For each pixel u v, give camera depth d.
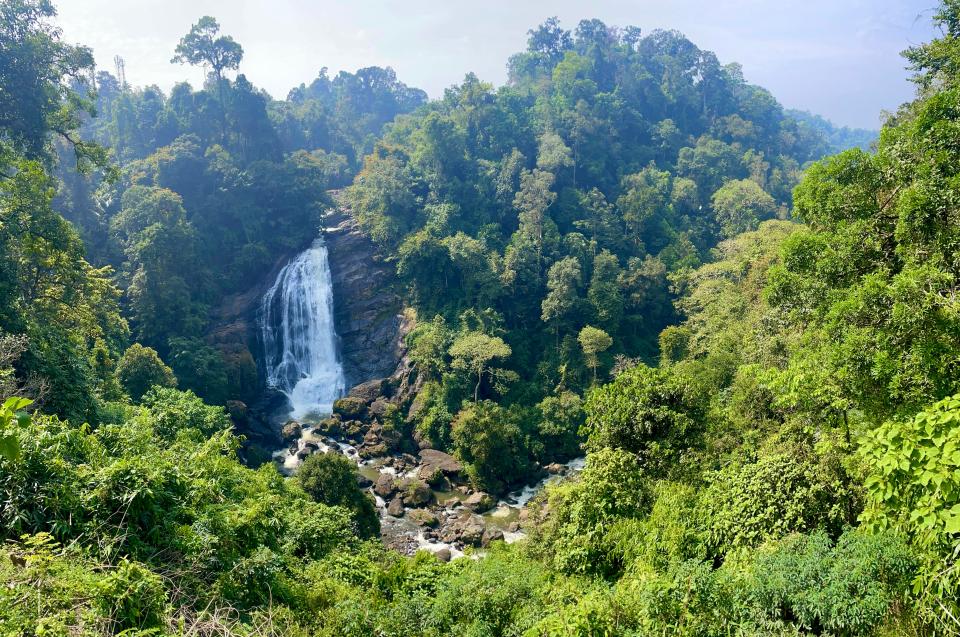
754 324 27.06
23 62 25.20
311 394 47.56
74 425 18.55
